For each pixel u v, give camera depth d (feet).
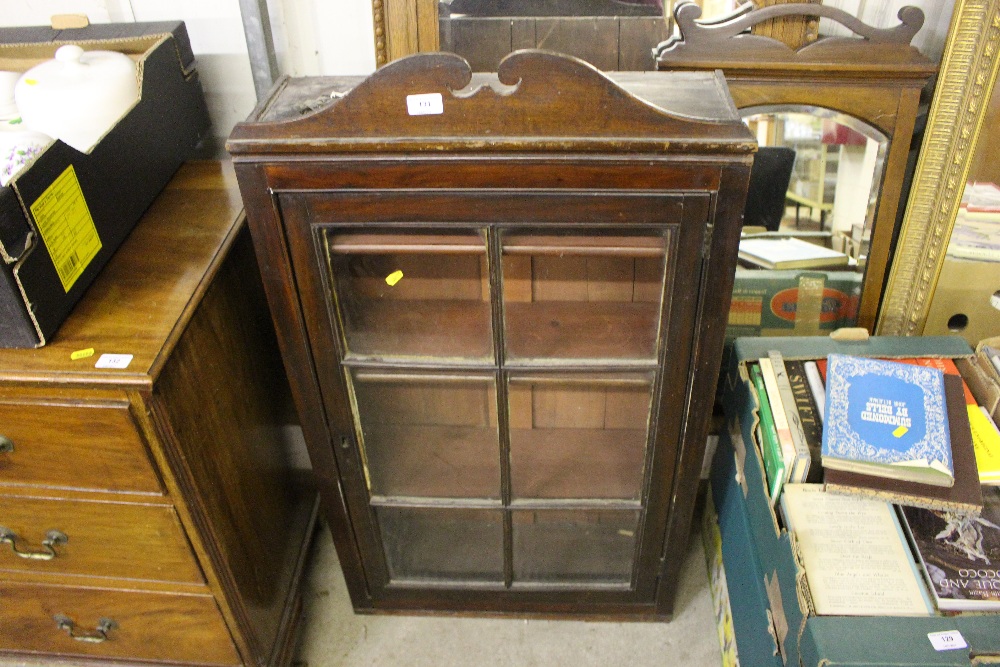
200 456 3.39
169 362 3.06
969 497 3.44
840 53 3.80
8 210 2.73
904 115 3.94
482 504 4.11
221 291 3.59
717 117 2.91
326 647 4.74
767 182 4.42
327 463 4.00
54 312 3.02
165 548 3.58
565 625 4.83
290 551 4.74
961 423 3.71
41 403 2.99
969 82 3.80
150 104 3.74
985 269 4.40
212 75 4.46
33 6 4.22
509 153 2.85
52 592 3.90
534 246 3.22
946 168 4.05
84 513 3.44
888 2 4.03
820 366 4.07
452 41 3.89
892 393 3.76
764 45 3.81
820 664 2.98
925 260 4.35
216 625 3.98
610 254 3.23
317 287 3.27
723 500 4.62
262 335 4.20
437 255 3.69
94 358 2.93
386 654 4.70
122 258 3.47
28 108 3.55
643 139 2.78
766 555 3.71
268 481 4.33
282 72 4.36
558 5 3.81
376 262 3.72
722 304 3.24
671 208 2.96
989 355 4.00
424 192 2.97
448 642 4.75
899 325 4.62
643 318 3.75
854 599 3.22
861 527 3.48
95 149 3.27
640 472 4.19
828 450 3.56
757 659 3.84
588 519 4.71
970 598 3.19
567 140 2.80
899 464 3.49
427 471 4.20
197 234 3.63
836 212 4.41
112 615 4.00
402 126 2.83
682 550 4.33
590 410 4.29
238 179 2.95
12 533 3.56
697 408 3.63
